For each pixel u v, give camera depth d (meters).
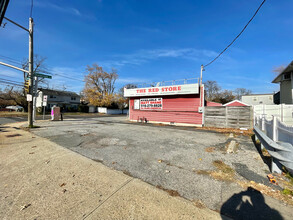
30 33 8.88
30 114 9.30
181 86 11.76
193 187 2.61
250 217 1.88
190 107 11.77
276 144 2.97
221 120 10.41
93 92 33.53
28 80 9.22
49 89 36.06
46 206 2.11
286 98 13.96
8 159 3.98
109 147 5.16
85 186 2.63
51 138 6.51
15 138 6.45
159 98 13.50
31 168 3.41
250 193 2.41
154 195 2.35
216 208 2.06
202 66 16.22
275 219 1.84
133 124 12.59
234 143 5.67
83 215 1.92
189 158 4.10
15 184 2.73
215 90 43.25
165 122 13.06
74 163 3.69
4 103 33.22
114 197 2.30
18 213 1.97
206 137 7.02
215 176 3.03
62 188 2.58
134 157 4.16
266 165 3.59
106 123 13.12
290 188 2.54
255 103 30.86
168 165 3.61
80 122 13.62
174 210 2.00
